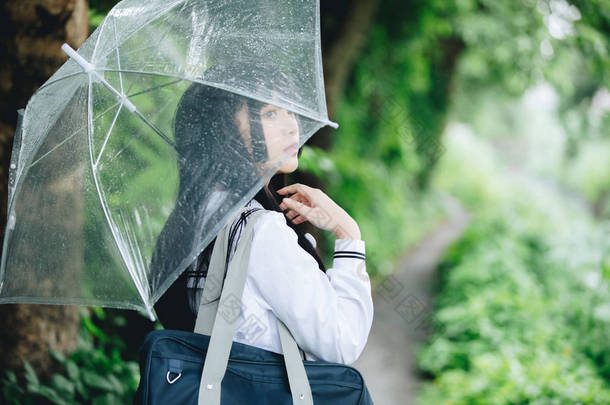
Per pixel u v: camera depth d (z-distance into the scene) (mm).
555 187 28812
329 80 7402
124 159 1613
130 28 1646
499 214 14891
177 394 1501
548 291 8539
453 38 11859
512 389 4902
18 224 1710
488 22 9250
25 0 2822
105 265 1626
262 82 1617
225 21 1688
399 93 10844
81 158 1636
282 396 1563
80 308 3281
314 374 1593
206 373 1509
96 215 1625
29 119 1749
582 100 14922
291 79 1648
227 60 1636
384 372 6078
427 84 12047
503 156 34562
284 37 1699
